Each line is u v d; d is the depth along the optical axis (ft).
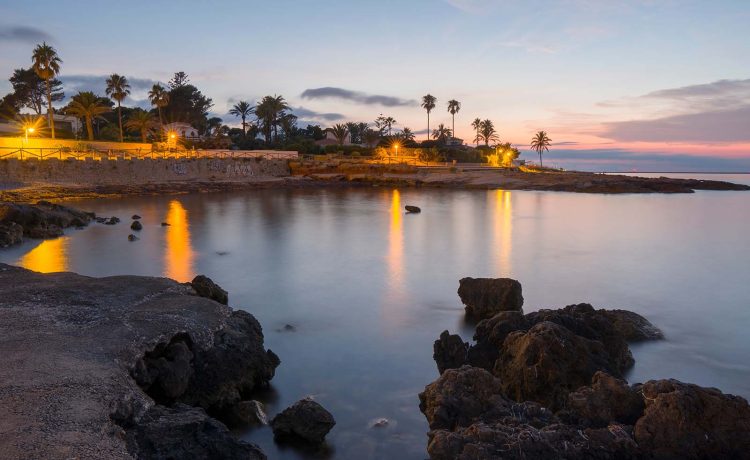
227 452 27.81
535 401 35.70
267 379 43.37
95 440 24.20
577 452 26.50
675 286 82.02
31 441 23.47
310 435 33.68
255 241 123.34
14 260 95.66
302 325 59.52
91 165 251.19
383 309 66.23
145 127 346.95
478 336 47.11
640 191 311.68
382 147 460.14
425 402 35.76
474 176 361.51
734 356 50.19
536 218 178.29
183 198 243.19
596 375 33.09
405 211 195.62
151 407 29.78
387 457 32.50
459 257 105.60
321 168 368.27
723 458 27.25
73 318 41.60
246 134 476.54
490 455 25.44
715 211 207.72
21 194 201.98
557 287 80.74
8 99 392.47
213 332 41.65
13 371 31.12
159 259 98.94
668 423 27.61
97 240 119.65
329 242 123.24
